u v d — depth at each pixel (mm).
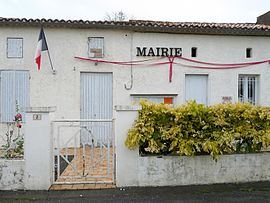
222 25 12680
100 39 11562
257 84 12531
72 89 11414
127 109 6598
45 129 6508
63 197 5961
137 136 6398
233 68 12180
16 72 11234
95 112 11586
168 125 6676
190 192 6219
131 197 5941
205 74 12094
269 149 7066
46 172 6465
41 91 11305
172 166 6629
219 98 12109
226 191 6281
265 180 6949
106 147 8852
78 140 10875
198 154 6719
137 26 11344
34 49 11273
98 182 6723
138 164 6578
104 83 11641
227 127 6820
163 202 5676
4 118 11211
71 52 11422
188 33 11883
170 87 11828
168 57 11828
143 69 11719
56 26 11172
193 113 6633
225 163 6789
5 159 6527
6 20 10812
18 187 6438
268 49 12391
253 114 6867
